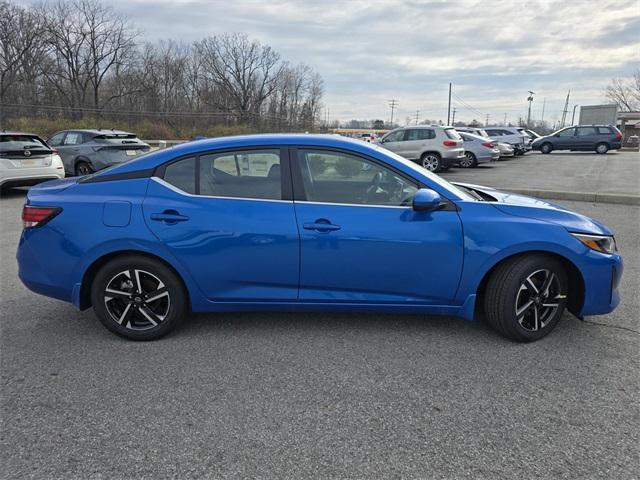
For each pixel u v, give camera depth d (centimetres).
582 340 363
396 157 360
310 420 268
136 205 350
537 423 264
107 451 243
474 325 390
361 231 341
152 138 4975
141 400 287
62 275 358
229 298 358
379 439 252
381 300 354
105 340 368
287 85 7425
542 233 341
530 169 1869
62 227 354
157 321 362
